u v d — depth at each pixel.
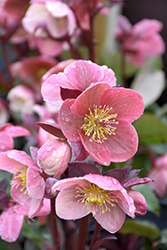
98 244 0.52
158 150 0.80
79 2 0.68
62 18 0.70
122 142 0.52
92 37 0.70
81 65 0.51
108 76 0.52
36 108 0.71
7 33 0.77
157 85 0.79
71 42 0.73
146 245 0.69
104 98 0.51
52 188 0.48
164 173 0.76
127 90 0.50
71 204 0.51
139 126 0.72
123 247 0.74
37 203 0.50
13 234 0.54
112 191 0.50
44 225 0.73
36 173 0.50
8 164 0.54
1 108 0.78
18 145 0.77
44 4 0.70
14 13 0.75
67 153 0.50
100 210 0.52
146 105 0.78
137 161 0.77
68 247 0.65
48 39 0.76
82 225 0.53
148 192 0.65
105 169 0.65
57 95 0.51
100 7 0.69
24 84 0.79
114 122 0.52
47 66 0.78
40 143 0.60
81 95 0.49
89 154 0.50
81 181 0.50
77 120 0.52
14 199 0.54
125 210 0.51
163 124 0.71
